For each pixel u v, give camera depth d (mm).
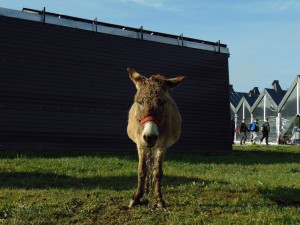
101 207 6152
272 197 6992
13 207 6098
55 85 15250
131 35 17250
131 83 17031
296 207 6383
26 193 7223
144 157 6258
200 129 18719
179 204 6398
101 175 9672
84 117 15734
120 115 16578
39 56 15023
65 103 15383
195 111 18688
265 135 29484
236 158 15984
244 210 6039
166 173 10180
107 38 16641
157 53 17922
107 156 14016
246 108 38812
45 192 7379
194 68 18891
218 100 19453
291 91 31438
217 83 19547
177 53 18469
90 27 16234
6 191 7379
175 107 6742
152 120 5238
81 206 6207
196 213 5863
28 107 14594
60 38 15555
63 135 15188
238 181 8688
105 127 16156
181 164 12672
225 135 19438
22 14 14820
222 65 19797
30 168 10234
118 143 16406
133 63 17219
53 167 10539
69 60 15664
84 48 16047
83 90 15836
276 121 33531
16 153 13688
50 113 15023
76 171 10258
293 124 31656
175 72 18359
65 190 7645
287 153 19219
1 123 14023
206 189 7672
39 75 14961
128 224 5367
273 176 10234
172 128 6371
